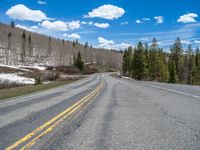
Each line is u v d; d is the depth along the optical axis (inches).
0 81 1298.0
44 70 3457.2
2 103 518.6
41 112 378.6
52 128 266.2
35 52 6574.8
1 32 6756.9
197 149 189.3
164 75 2923.2
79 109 402.3
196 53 3435.0
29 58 5831.7
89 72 4702.3
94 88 934.4
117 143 205.8
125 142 208.4
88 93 713.6
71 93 731.4
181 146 196.5
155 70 2947.8
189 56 3218.5
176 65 3211.1
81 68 4739.2
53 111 386.6
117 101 502.0
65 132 247.0
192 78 3132.4
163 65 2955.2
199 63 3238.2
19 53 5949.8
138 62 2999.5
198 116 319.6
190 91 671.8
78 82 1508.4
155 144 202.1
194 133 236.1
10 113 375.6
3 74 2165.4
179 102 457.1
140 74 2974.9
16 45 6476.4
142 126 267.9
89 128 262.1
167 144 201.9
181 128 256.5
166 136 226.2
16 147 199.5
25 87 1082.1
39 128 267.0
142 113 350.6
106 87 978.1
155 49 2987.2
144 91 729.0
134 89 827.4
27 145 204.2
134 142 208.1
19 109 417.4
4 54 5423.2
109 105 443.5
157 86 942.4
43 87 1065.5
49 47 7003.0
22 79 1867.6
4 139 223.8
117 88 905.5
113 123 285.7
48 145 203.6
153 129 253.8
